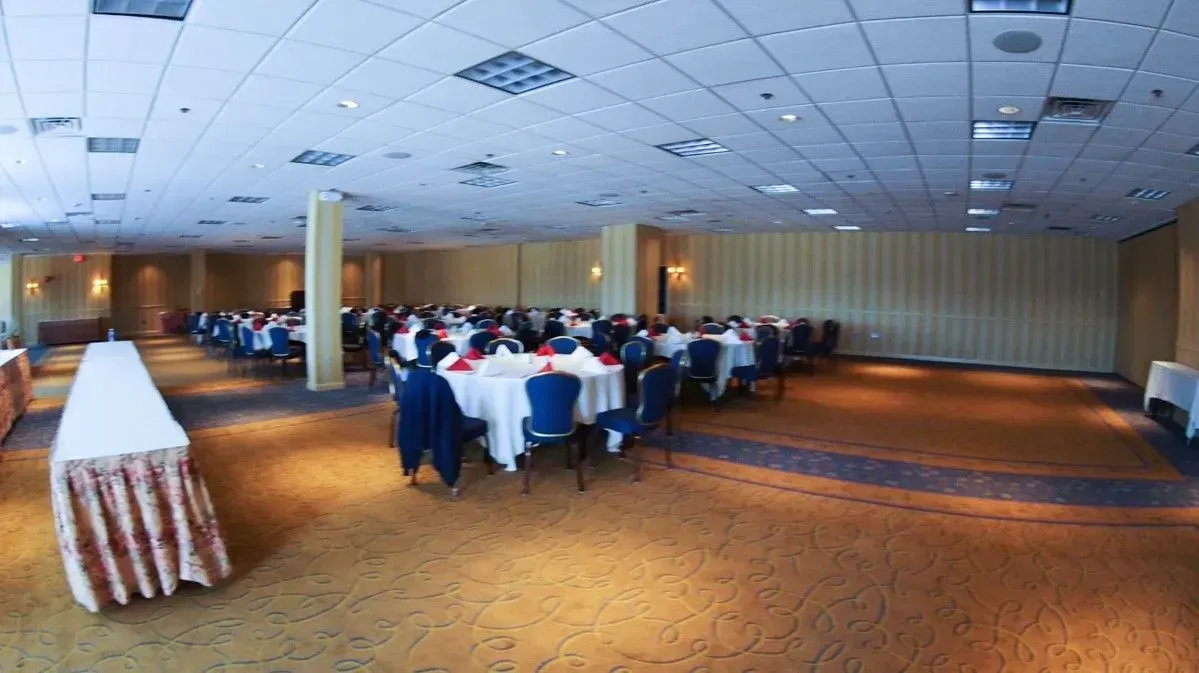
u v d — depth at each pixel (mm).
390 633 2773
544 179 8203
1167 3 2988
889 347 14359
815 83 4371
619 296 13500
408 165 7367
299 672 2484
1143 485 5094
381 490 4695
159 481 3006
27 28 3348
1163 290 10086
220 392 9008
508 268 20297
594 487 4812
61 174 7301
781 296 15477
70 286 19812
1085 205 8852
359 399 8453
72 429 3281
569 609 2994
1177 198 7895
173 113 5082
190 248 19719
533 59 4016
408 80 4391
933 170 7070
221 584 3215
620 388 5562
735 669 2531
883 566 3520
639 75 4281
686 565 3488
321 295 9156
